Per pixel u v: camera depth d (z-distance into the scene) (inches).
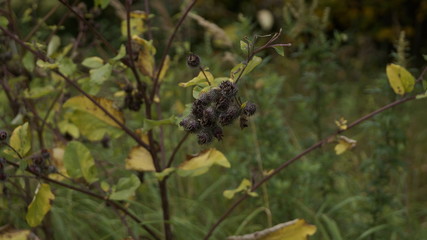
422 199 113.0
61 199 90.0
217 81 61.8
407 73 68.5
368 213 94.3
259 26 192.4
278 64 155.9
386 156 89.2
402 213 95.7
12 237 67.0
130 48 68.6
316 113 99.0
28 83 82.3
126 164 71.6
